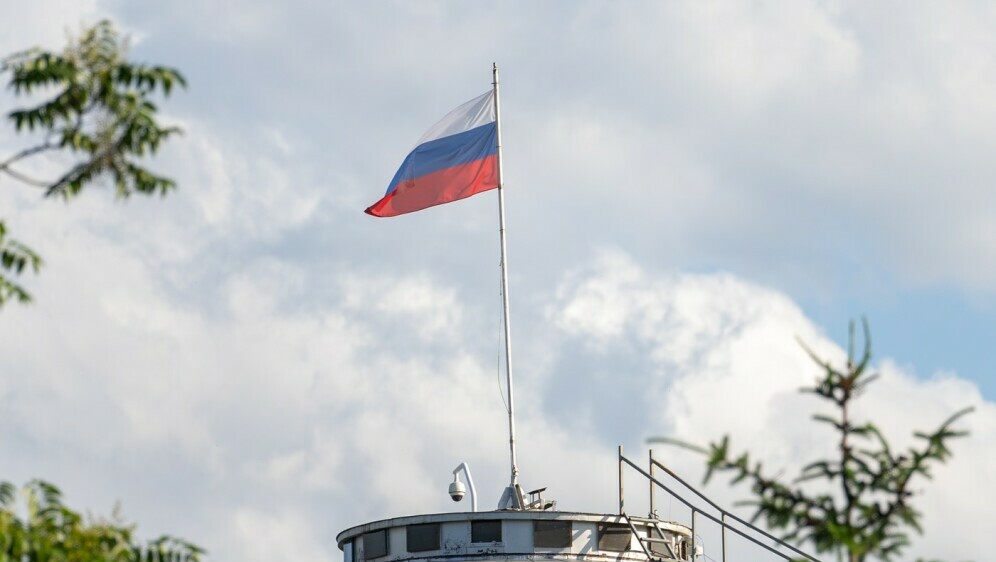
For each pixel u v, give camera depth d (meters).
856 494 41.50
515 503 115.94
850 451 41.59
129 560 43.31
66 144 41.94
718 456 41.75
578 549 113.19
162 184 42.62
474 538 113.25
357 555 118.25
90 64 42.12
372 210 119.81
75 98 41.81
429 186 119.38
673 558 114.88
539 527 113.44
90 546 42.59
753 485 41.72
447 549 113.44
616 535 114.44
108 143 41.84
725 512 108.81
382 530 116.50
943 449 40.88
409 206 119.31
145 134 42.09
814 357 42.12
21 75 41.59
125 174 42.34
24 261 42.31
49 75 41.50
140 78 42.31
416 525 114.94
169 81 42.47
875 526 41.22
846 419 41.88
